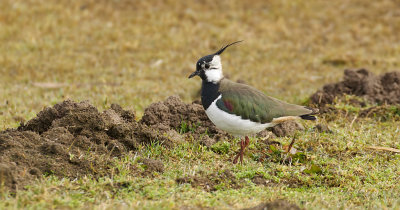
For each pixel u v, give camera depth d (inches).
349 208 344.8
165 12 1040.8
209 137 483.5
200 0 1102.4
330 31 994.7
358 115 573.3
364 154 454.9
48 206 317.7
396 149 462.9
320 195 369.1
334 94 630.5
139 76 768.9
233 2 1099.9
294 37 965.2
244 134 421.1
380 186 394.6
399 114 569.0
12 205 313.6
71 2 1042.1
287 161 434.6
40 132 452.4
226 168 410.9
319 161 432.8
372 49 912.9
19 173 351.3
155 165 394.0
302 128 512.1
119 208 317.7
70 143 412.5
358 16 1056.2
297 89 722.2
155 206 324.5
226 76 748.6
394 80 629.9
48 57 826.2
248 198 354.3
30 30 920.3
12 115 578.6
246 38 944.3
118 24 973.8
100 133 431.2
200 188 366.0
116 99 644.1
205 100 416.5
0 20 940.0
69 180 361.4
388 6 1095.6
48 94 666.2
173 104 508.7
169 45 904.3
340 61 858.1
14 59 804.0
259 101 409.1
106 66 808.9
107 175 370.9
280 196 359.6
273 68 824.9
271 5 1098.1
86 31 935.7
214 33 953.5
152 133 447.5
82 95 659.4
